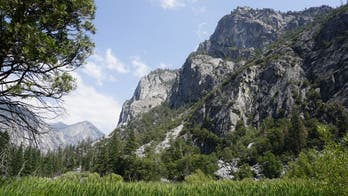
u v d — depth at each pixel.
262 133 159.62
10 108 11.23
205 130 182.50
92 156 136.88
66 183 9.27
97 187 9.16
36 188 8.49
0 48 10.21
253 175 117.69
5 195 7.59
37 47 10.19
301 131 121.19
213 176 123.00
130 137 115.44
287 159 115.50
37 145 11.74
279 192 10.01
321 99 153.88
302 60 184.00
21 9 10.12
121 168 109.69
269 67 192.12
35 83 11.29
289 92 168.50
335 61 162.12
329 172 9.88
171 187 10.17
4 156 10.83
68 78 11.83
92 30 12.93
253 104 186.38
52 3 10.56
